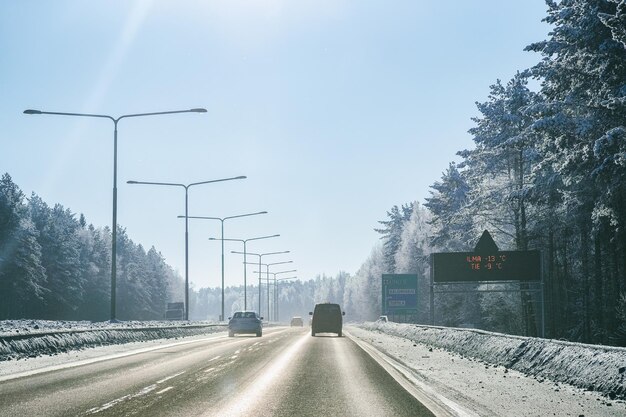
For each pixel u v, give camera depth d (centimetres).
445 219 7900
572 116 3719
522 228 5316
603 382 1311
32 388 1305
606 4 3450
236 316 4372
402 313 7156
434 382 1502
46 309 10781
